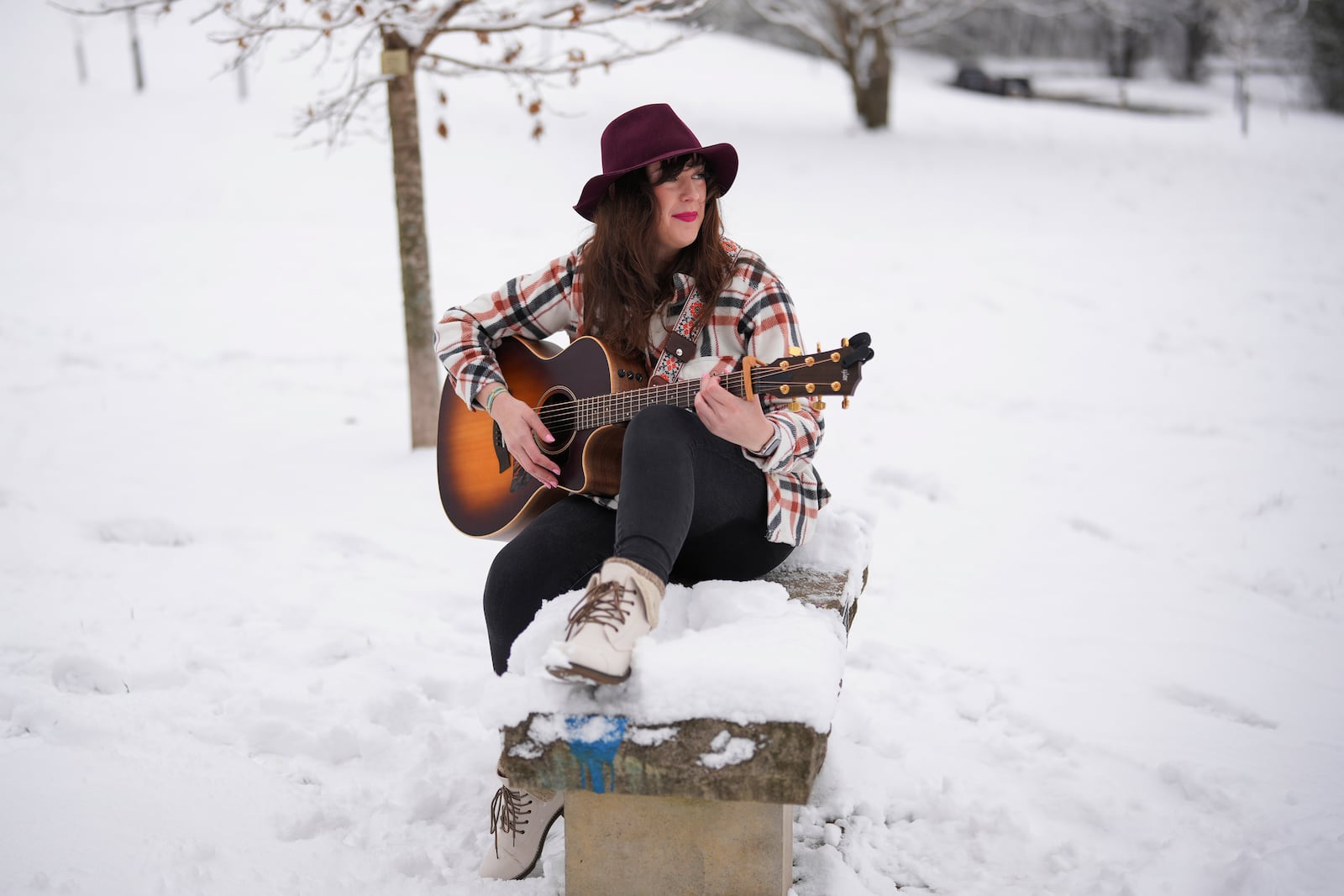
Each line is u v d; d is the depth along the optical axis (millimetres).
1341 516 5000
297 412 6535
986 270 11719
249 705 3021
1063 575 4262
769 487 2318
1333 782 2729
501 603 2318
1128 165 19406
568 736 1921
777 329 2367
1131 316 9703
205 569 4109
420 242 5477
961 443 6098
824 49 23375
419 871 2361
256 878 2270
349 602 3836
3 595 3758
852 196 16484
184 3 32594
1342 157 20750
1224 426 6559
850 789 2676
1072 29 39531
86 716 2873
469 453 2783
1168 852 2418
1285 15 32594
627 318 2480
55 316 9039
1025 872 2391
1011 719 3100
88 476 5188
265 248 12539
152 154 18562
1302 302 10172
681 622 2186
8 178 16641
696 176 2406
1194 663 3492
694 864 2086
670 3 5203
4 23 31250
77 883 2188
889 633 3703
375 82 5227
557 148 19328
